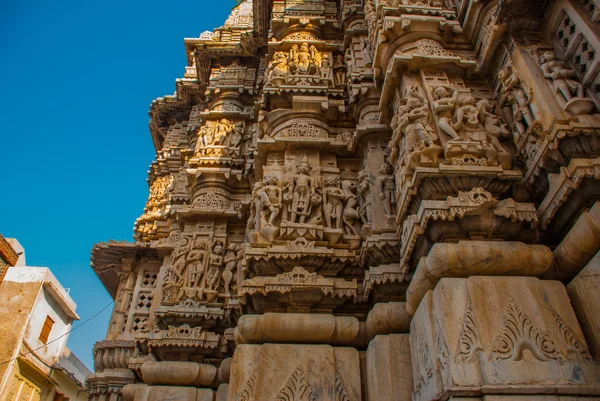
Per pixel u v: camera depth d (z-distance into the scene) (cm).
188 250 848
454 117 436
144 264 1162
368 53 747
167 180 1342
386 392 423
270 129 729
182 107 1479
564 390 284
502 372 291
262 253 540
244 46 1228
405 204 430
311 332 490
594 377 292
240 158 984
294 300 522
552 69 389
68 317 1964
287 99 738
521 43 434
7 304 1644
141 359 853
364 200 585
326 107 707
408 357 439
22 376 1587
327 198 608
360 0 873
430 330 350
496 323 316
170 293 799
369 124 646
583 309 328
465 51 534
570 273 357
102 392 993
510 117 443
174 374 690
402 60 496
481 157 405
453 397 288
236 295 789
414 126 443
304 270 530
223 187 957
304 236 559
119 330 1057
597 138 341
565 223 362
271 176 628
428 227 382
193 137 1274
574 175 329
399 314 464
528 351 303
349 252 547
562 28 412
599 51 357
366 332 496
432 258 358
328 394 448
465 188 397
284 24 899
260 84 1127
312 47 834
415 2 553
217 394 680
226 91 1134
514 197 400
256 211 616
